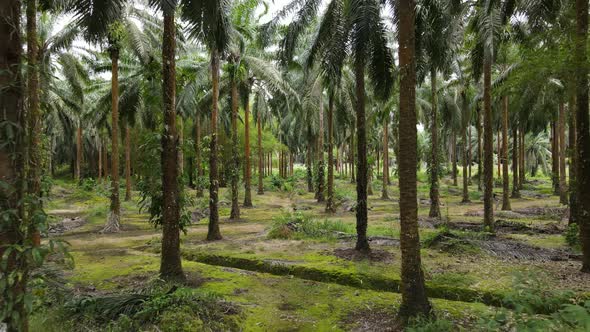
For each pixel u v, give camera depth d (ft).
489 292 17.88
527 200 73.67
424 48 26.32
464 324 14.44
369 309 16.88
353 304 17.63
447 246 27.09
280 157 142.41
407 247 14.75
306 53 37.40
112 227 43.06
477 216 50.55
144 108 63.93
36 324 12.61
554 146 81.35
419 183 110.01
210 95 60.85
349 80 55.16
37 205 8.74
